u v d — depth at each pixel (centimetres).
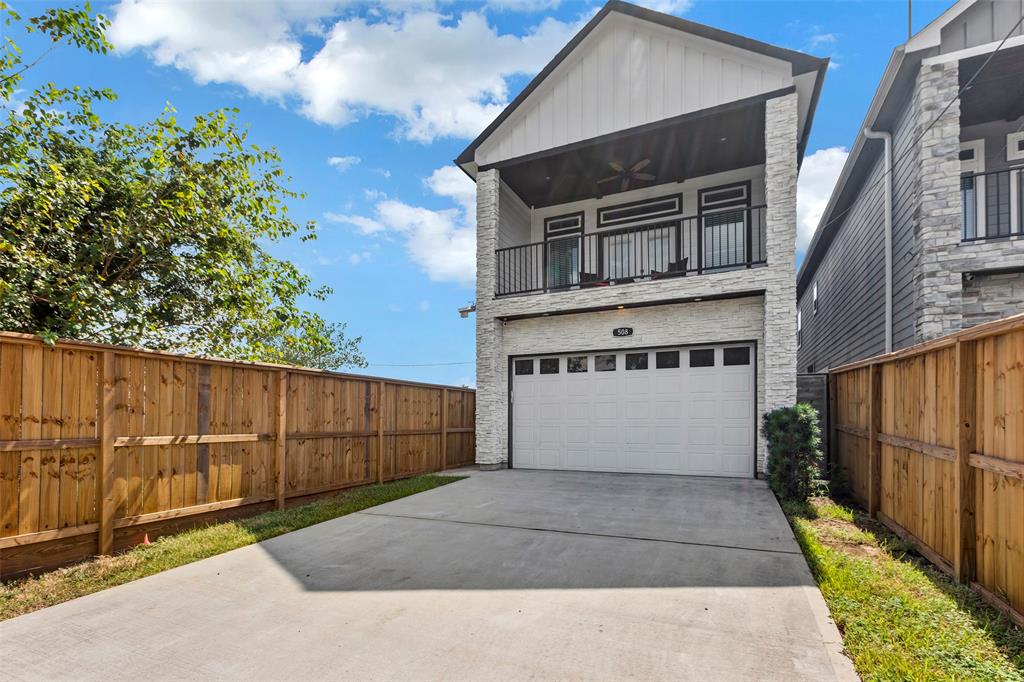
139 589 351
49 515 389
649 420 862
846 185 1045
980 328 310
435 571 380
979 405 324
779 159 756
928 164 678
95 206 618
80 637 282
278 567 393
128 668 249
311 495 651
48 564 387
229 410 548
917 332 695
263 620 301
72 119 651
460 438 1020
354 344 2031
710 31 800
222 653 263
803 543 431
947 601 304
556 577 362
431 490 710
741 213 980
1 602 326
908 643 252
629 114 872
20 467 375
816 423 623
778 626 278
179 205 654
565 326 927
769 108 767
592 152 930
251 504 567
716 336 815
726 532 466
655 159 960
